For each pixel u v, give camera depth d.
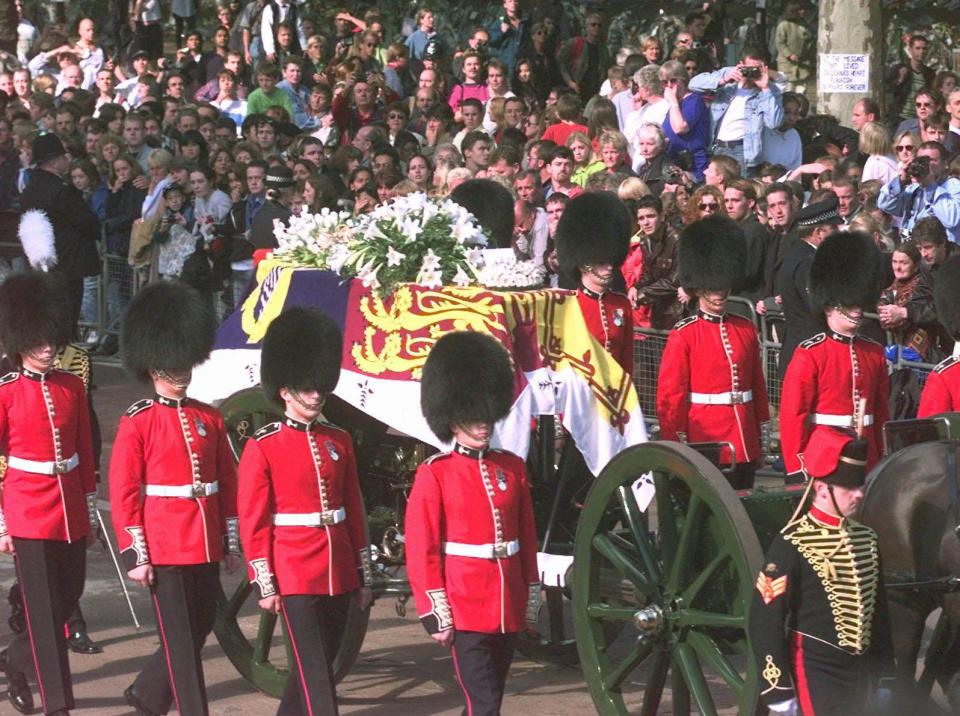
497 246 32.97
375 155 54.94
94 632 33.44
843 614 21.27
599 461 28.27
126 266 61.44
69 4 97.12
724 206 43.91
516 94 65.31
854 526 21.62
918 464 24.19
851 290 30.84
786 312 39.31
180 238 57.00
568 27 70.38
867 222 41.22
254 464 25.67
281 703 26.27
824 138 55.84
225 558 27.27
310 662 25.59
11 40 92.25
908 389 38.28
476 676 24.34
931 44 74.88
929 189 43.16
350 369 28.91
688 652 25.00
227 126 66.50
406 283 28.88
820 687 21.41
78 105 71.12
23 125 67.25
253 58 80.88
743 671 30.31
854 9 58.72
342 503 26.30
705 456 25.64
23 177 58.09
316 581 25.66
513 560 24.81
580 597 26.56
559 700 29.14
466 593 24.39
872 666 21.75
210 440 27.09
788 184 44.88
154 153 59.94
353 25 80.12
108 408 53.34
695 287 32.56
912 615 24.16
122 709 28.77
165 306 26.98
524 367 27.91
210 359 31.75
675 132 52.12
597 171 50.09
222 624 30.23
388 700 29.25
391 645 32.50
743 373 32.53
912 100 63.03
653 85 53.91
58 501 28.20
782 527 24.94
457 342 24.91
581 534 26.48
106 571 37.78
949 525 23.48
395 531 29.84
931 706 24.88
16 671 28.73
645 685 28.94
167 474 26.62
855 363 31.08
